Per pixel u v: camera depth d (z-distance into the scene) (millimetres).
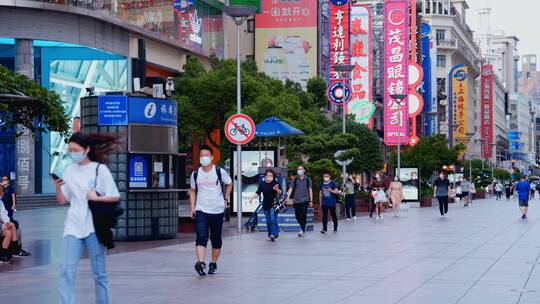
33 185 57469
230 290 15070
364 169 67938
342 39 88438
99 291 11445
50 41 57438
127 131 25969
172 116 27109
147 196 26609
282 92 66688
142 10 65250
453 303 13445
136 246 24703
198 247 17328
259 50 89562
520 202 43750
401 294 14508
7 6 55781
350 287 15461
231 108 62156
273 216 27250
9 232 19797
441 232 31750
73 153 11281
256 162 39188
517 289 15125
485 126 198750
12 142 59781
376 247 24547
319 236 29562
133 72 65062
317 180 41000
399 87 91250
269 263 19797
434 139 81688
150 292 14805
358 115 92938
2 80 21375
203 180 17422
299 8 88812
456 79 162250
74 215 11242
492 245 25203
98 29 60500
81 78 61656
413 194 65625
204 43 78125
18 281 16391
